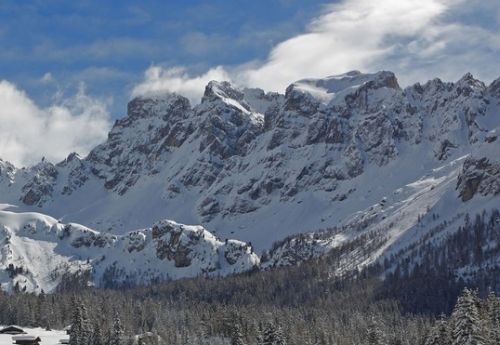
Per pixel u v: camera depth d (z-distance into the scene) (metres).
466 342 160.75
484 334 166.38
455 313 167.62
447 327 186.62
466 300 163.75
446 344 183.88
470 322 162.00
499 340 174.62
